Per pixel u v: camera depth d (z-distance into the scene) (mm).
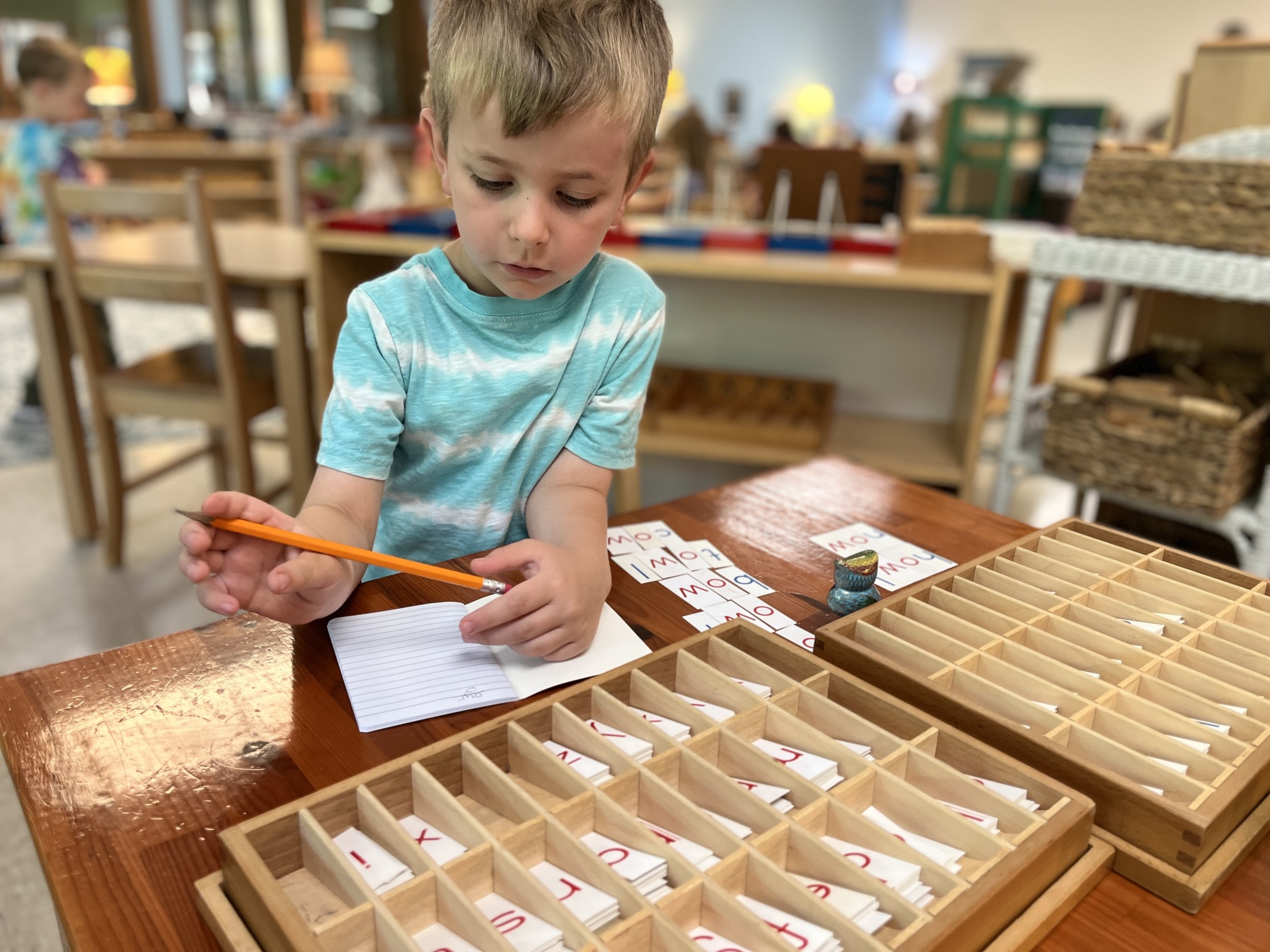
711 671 578
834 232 2295
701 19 9141
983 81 8797
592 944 385
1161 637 639
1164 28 7742
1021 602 695
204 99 8695
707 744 526
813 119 9000
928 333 2094
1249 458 1559
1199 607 696
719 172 5055
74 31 8133
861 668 604
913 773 516
